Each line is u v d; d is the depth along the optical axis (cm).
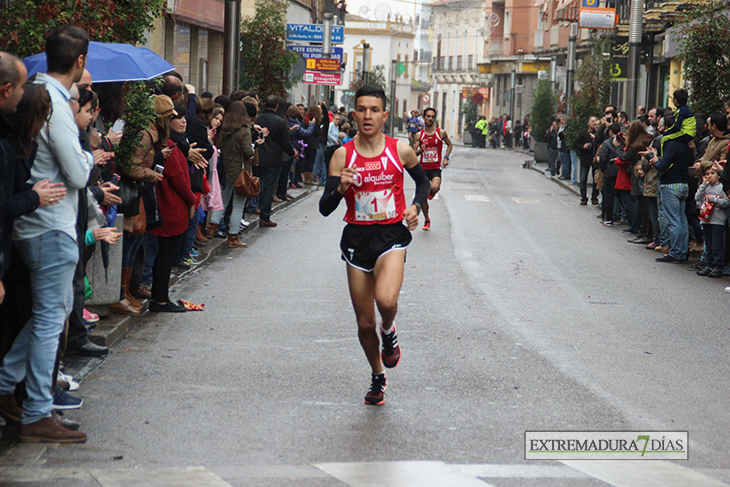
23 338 678
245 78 3198
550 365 910
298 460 634
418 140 2017
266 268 1480
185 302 1152
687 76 2216
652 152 1711
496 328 1077
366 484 590
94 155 790
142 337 991
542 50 7069
